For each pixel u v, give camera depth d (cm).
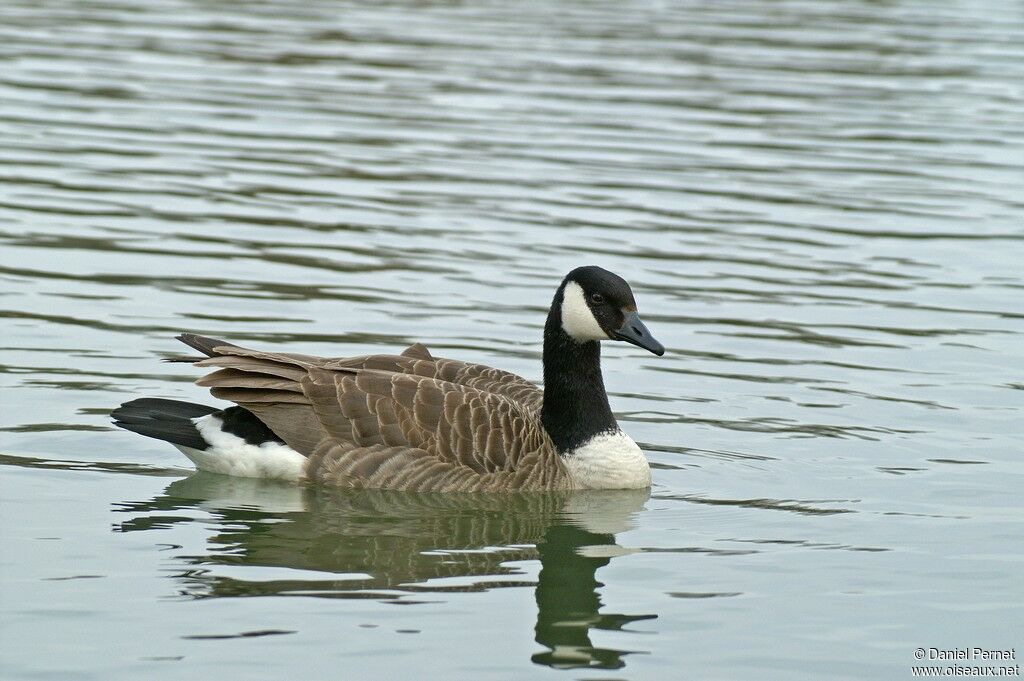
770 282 1995
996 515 1292
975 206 2359
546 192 2333
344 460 1331
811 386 1645
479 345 1709
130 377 1576
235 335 1702
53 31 3281
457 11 3722
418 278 1942
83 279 1880
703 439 1495
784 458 1444
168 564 1141
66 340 1672
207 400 1520
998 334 1823
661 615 1074
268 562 1158
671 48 3347
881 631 1051
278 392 1338
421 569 1156
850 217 2286
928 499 1334
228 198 2238
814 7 3959
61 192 2225
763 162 2542
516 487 1364
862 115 2858
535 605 1085
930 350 1762
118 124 2586
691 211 2277
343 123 2648
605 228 2178
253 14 3581
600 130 2681
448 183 2356
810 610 1088
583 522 1290
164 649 986
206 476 1367
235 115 2670
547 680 960
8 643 988
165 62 3034
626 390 1639
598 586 1129
